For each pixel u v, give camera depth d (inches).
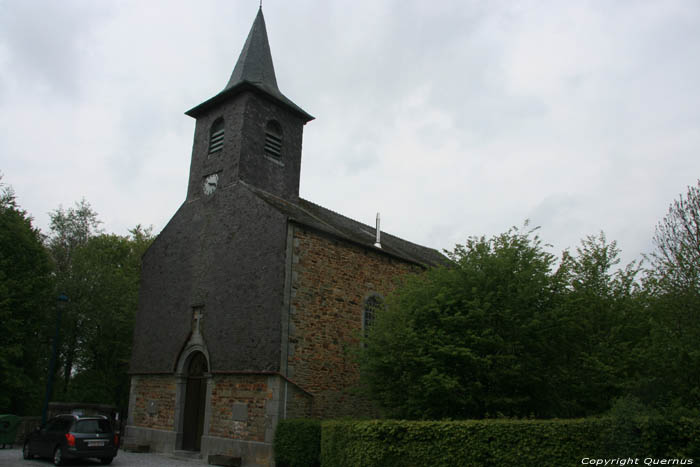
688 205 614.9
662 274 573.9
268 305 618.2
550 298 525.7
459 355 486.0
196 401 682.8
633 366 518.6
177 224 791.1
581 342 542.0
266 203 667.4
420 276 597.9
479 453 357.1
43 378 1018.1
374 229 1013.2
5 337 855.7
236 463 578.9
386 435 398.6
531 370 496.7
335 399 639.1
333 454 444.1
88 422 573.6
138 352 770.2
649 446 319.0
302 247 646.5
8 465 551.2
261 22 909.2
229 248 693.9
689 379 459.5
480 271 532.4
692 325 493.4
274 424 572.4
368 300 721.6
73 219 1196.5
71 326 1016.2
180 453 658.8
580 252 633.0
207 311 692.1
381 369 537.0
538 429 346.3
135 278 1211.2
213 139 807.7
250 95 779.4
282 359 590.2
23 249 929.5
